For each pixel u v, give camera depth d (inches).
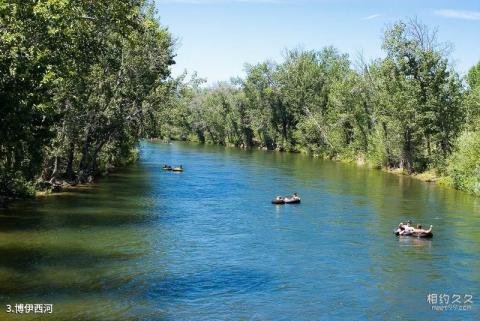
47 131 1109.7
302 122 4507.9
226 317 745.0
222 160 3528.5
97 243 1117.7
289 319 743.7
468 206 1669.5
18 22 1093.8
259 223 1369.3
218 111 5920.3
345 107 3752.5
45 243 1103.0
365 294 846.5
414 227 1332.4
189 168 2893.7
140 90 2098.9
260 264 998.4
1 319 707.4
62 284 855.7
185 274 927.7
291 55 4909.0
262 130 5251.0
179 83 2301.9
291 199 1695.4
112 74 1996.8
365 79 3521.2
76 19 1280.8
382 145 3016.7
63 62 1299.2
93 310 752.3
